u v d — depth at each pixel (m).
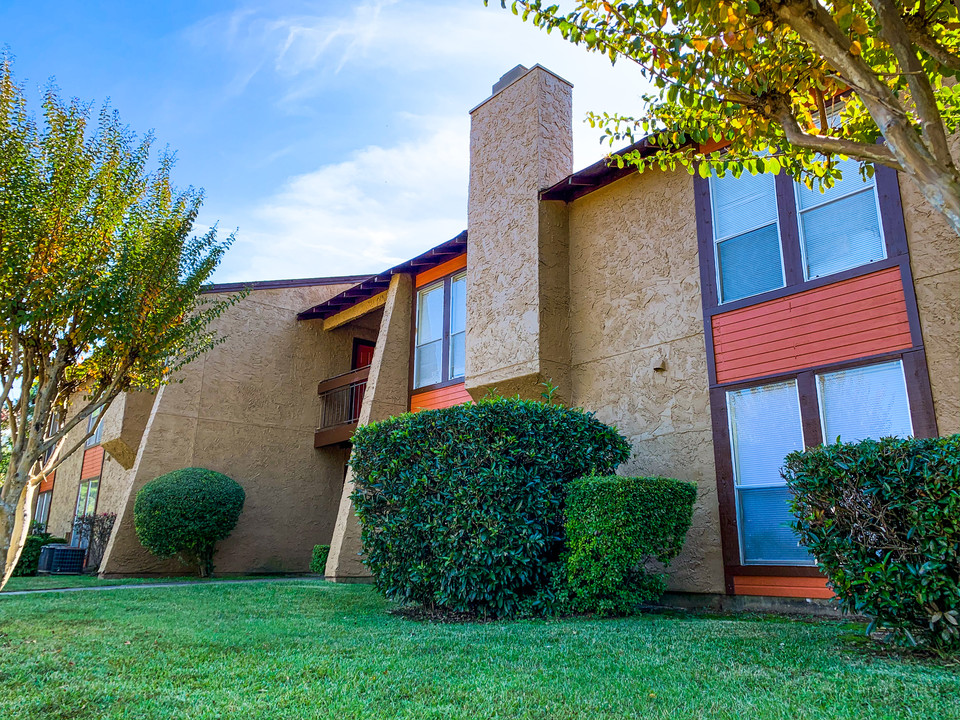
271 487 16.30
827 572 5.54
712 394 8.71
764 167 6.14
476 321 11.56
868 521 5.21
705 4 4.59
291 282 17.64
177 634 6.66
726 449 8.42
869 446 5.27
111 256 8.59
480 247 11.86
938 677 4.46
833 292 7.79
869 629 5.29
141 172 8.89
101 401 8.58
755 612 7.68
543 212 10.94
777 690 4.39
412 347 14.60
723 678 4.71
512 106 11.91
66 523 22.36
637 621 7.01
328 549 15.02
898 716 3.84
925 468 4.91
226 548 15.29
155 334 8.84
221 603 8.93
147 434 14.91
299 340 17.67
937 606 4.93
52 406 8.37
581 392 10.34
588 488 7.48
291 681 4.91
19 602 8.97
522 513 7.76
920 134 4.30
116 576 14.08
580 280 10.80
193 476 14.27
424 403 13.87
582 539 7.43
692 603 8.40
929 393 6.80
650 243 9.91
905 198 7.34
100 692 4.65
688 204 9.55
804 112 6.06
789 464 5.88
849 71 4.29
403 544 8.12
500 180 11.77
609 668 5.09
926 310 6.98
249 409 16.41
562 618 7.45
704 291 9.09
